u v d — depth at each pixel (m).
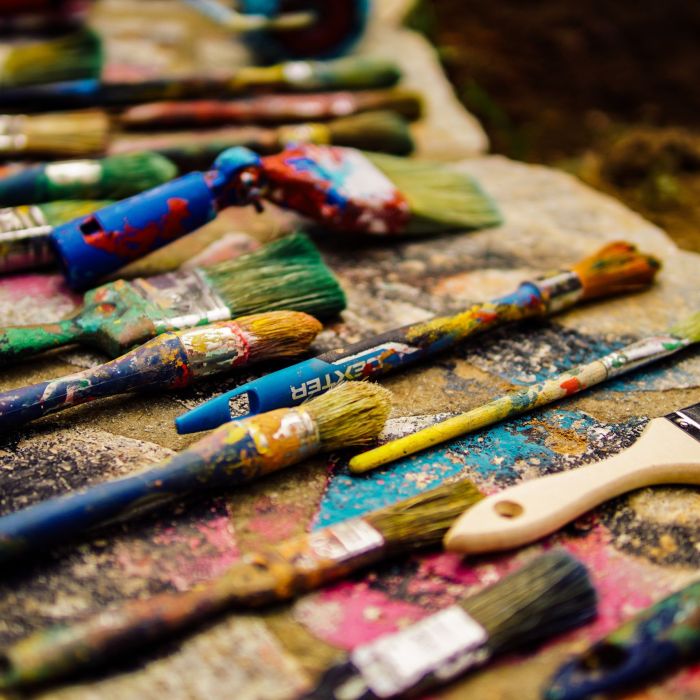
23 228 0.96
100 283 0.96
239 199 0.96
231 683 0.72
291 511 0.80
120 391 0.85
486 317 0.91
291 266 0.93
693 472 0.82
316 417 0.81
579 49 1.77
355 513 0.80
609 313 0.96
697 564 0.78
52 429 0.85
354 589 0.76
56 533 0.76
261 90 1.23
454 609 0.73
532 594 0.73
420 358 0.90
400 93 1.25
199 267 0.95
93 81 1.20
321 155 1.02
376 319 0.95
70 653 0.71
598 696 0.71
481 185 1.14
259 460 0.80
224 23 1.31
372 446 0.84
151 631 0.72
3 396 0.82
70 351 0.91
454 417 0.85
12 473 0.82
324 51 1.35
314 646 0.74
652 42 1.79
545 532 0.78
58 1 1.38
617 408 0.88
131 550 0.78
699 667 0.73
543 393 0.87
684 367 0.92
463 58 1.71
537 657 0.73
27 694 0.71
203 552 0.78
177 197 0.94
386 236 1.04
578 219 1.09
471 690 0.72
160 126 1.18
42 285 0.97
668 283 1.00
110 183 1.02
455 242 1.05
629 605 0.76
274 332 0.87
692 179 1.41
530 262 1.03
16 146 1.09
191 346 0.86
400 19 1.55
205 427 0.82
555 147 1.58
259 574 0.75
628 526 0.80
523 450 0.85
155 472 0.78
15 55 1.25
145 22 1.47
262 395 0.84
